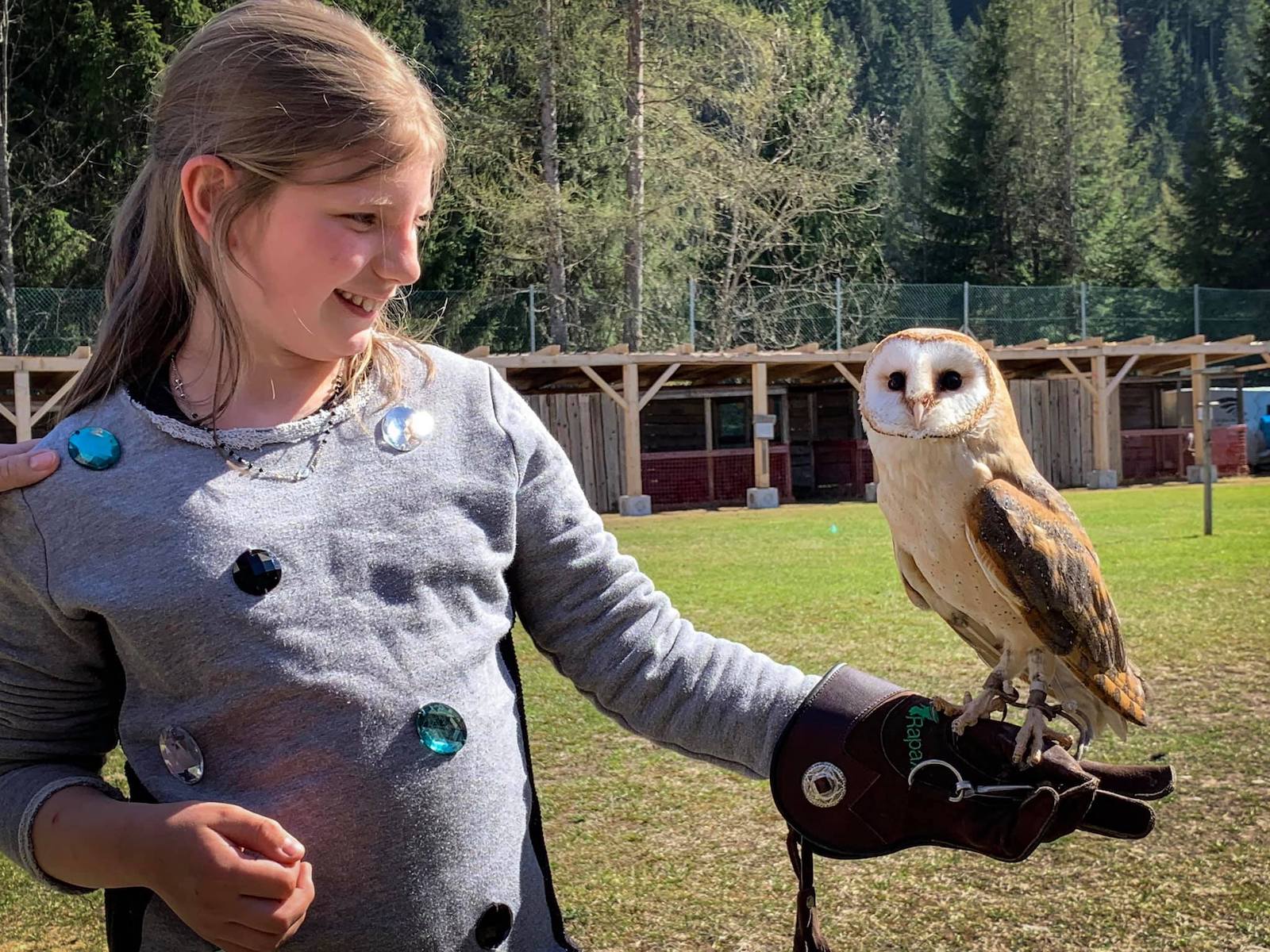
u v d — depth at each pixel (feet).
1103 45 175.83
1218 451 70.28
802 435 70.74
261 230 4.20
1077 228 155.74
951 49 278.26
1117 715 6.23
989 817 4.41
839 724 4.68
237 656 4.10
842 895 10.74
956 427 6.09
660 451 64.23
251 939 3.83
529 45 81.41
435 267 91.09
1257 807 12.14
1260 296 91.09
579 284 88.84
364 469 4.50
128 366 4.59
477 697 4.54
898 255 160.76
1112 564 29.12
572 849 11.97
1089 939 9.63
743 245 95.55
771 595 25.99
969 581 6.23
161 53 77.61
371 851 4.21
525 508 4.96
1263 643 19.33
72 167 84.64
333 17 4.44
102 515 4.18
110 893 4.50
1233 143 158.71
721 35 80.02
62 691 4.41
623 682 5.01
